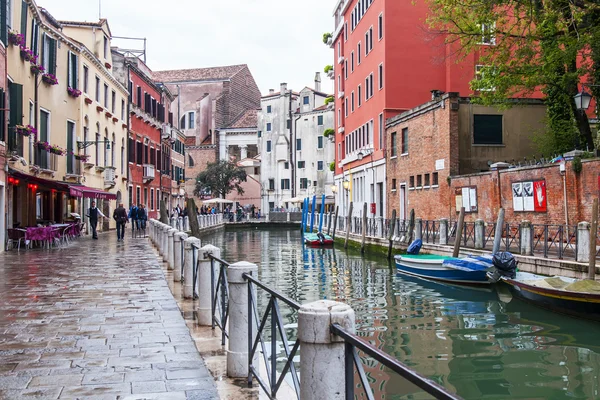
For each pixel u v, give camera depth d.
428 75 33.19
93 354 6.34
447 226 21.12
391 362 2.31
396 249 24.91
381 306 14.41
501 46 18.77
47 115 25.23
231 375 5.52
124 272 13.91
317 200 68.81
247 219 66.81
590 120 25.91
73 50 28.69
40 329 7.60
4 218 19.19
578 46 16.23
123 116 39.69
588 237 13.54
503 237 21.11
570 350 9.85
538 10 17.55
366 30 37.78
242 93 82.06
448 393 1.94
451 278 17.84
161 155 50.31
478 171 26.19
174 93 79.12
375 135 35.69
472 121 26.11
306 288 17.78
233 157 76.75
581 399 7.51
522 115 26.44
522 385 8.07
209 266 7.92
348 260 26.05
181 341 6.97
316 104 71.75
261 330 4.88
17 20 20.69
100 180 33.72
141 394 5.02
